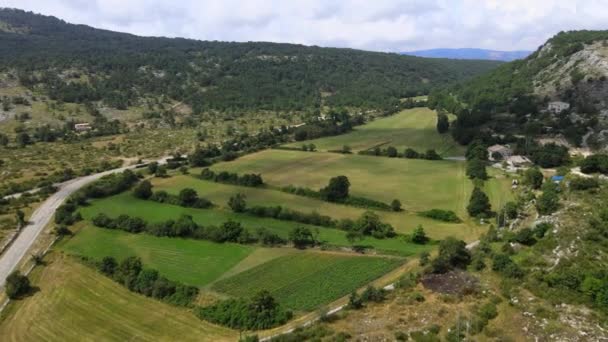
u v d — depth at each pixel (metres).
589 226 75.00
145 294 70.31
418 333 54.59
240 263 79.94
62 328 63.53
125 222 96.69
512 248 74.81
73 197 115.19
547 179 108.69
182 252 85.38
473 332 54.44
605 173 116.38
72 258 84.19
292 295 68.44
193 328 61.59
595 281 58.62
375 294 63.88
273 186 124.19
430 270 70.62
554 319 55.72
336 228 94.38
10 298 71.88
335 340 54.22
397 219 98.62
